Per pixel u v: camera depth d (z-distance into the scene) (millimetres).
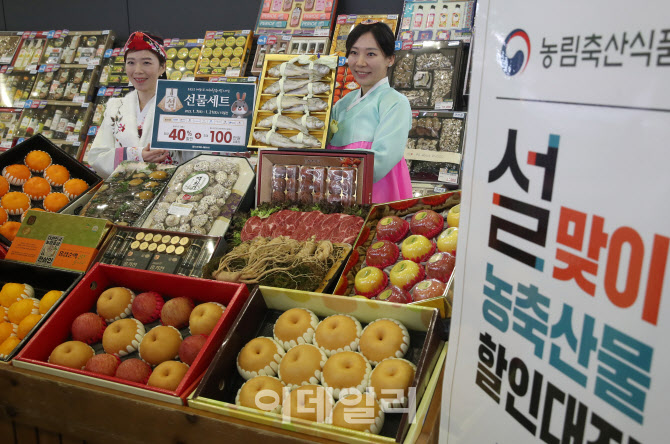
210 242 2141
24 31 5625
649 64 434
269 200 2393
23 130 5195
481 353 712
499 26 628
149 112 3365
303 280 1818
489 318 687
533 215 583
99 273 1970
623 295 475
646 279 451
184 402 1433
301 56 2607
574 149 515
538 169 569
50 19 5773
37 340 1717
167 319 1792
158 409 1442
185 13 5328
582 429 534
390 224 2096
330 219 2168
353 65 2879
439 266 1788
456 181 3969
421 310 1554
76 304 1875
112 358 1656
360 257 2029
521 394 625
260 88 2645
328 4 4680
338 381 1430
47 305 1938
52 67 5297
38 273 2135
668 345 436
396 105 2779
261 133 2580
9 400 1653
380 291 1854
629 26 449
